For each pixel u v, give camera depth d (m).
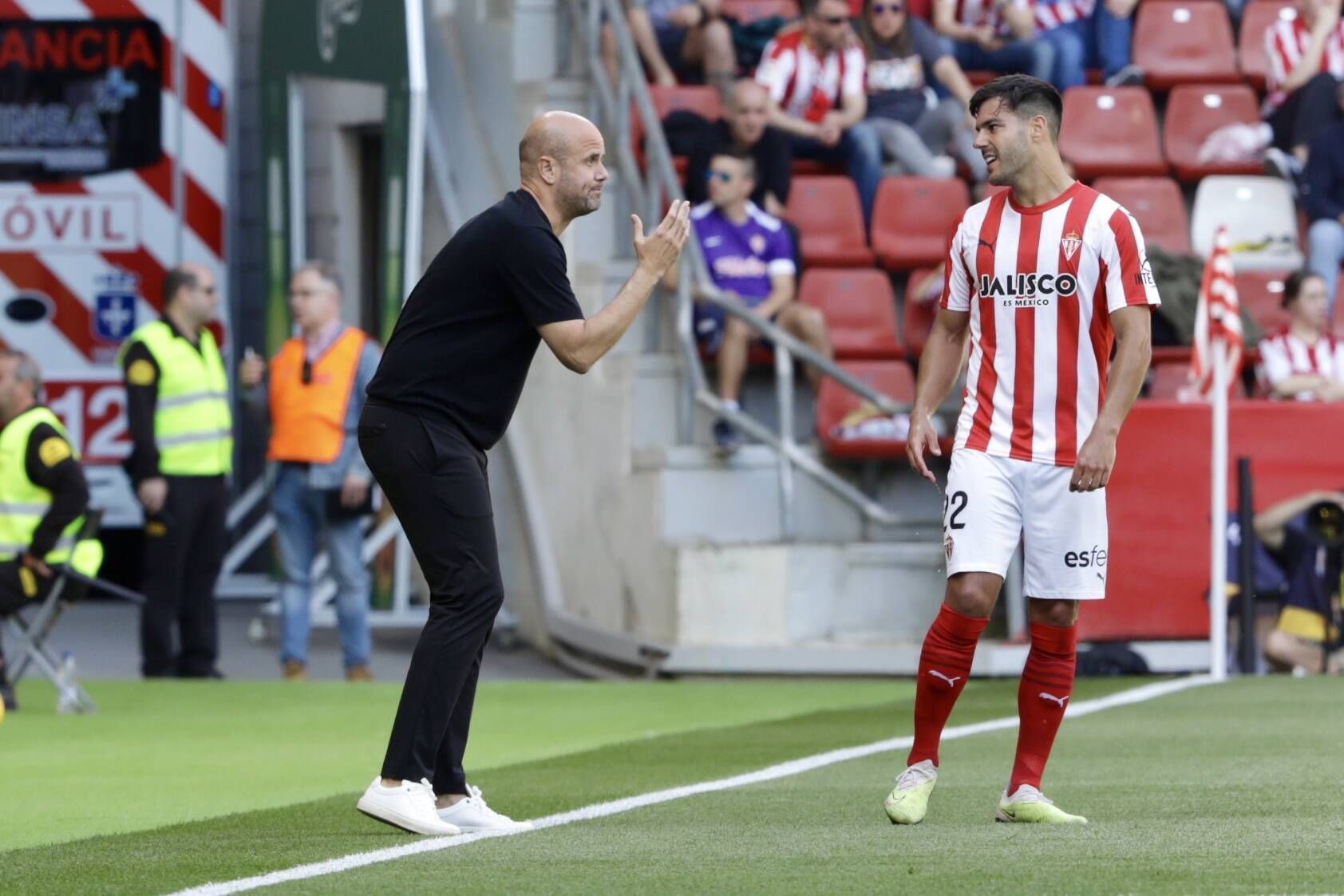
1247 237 47.28
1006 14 49.59
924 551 40.38
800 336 42.69
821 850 17.55
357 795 23.12
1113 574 38.03
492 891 15.48
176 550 40.16
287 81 48.62
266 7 49.50
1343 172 47.16
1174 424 38.00
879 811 20.50
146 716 33.25
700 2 48.56
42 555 34.12
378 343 44.72
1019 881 15.59
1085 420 19.75
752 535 41.22
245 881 16.23
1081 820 19.17
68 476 34.25
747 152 43.34
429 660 19.39
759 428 41.25
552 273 19.56
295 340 40.03
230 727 31.58
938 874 16.02
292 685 38.09
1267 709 30.05
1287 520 37.72
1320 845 17.33
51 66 47.91
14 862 17.81
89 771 26.19
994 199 20.16
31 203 47.69
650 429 42.50
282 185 48.81
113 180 47.91
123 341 47.72
